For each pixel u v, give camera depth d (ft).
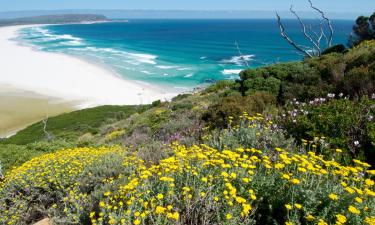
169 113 50.49
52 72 229.86
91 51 347.77
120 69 242.17
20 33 622.95
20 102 159.84
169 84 197.16
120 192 13.47
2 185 24.93
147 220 11.44
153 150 21.68
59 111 148.15
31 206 21.08
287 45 387.34
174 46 408.87
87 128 101.19
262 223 10.98
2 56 295.48
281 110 24.63
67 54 316.81
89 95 174.09
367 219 8.84
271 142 17.40
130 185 12.68
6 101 160.45
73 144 52.60
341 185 11.49
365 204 9.96
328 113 18.80
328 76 29.84
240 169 12.42
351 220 9.46
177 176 12.84
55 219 15.46
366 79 23.62
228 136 18.42
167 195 11.75
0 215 20.13
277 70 38.52
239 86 42.96
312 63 39.47
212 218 10.94
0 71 230.68
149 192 11.95
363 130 16.88
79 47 387.34
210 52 347.15
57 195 20.54
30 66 250.57
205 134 24.68
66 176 21.61
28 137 105.29
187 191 11.80
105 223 12.50
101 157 23.48
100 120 116.37
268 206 10.97
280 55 306.55
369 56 28.81
